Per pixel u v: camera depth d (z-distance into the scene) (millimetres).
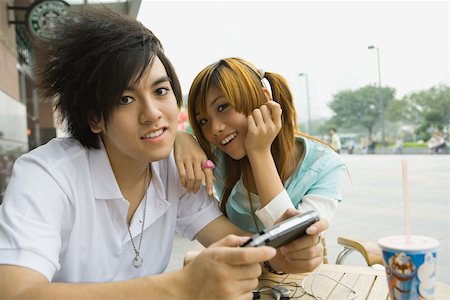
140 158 855
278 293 851
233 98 1068
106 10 915
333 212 1134
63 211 845
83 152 930
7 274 654
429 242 596
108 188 914
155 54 864
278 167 1212
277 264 896
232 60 1145
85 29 854
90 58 823
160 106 838
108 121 829
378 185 5965
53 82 900
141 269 1011
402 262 575
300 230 733
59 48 876
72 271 906
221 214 1122
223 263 604
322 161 1226
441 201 4402
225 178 1297
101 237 934
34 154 893
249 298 640
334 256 2594
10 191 791
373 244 1437
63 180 851
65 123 946
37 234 722
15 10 5191
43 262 695
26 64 5832
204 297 614
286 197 977
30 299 620
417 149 12977
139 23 889
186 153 1050
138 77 807
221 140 1115
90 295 627
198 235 1106
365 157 12484
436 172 7500
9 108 4688
